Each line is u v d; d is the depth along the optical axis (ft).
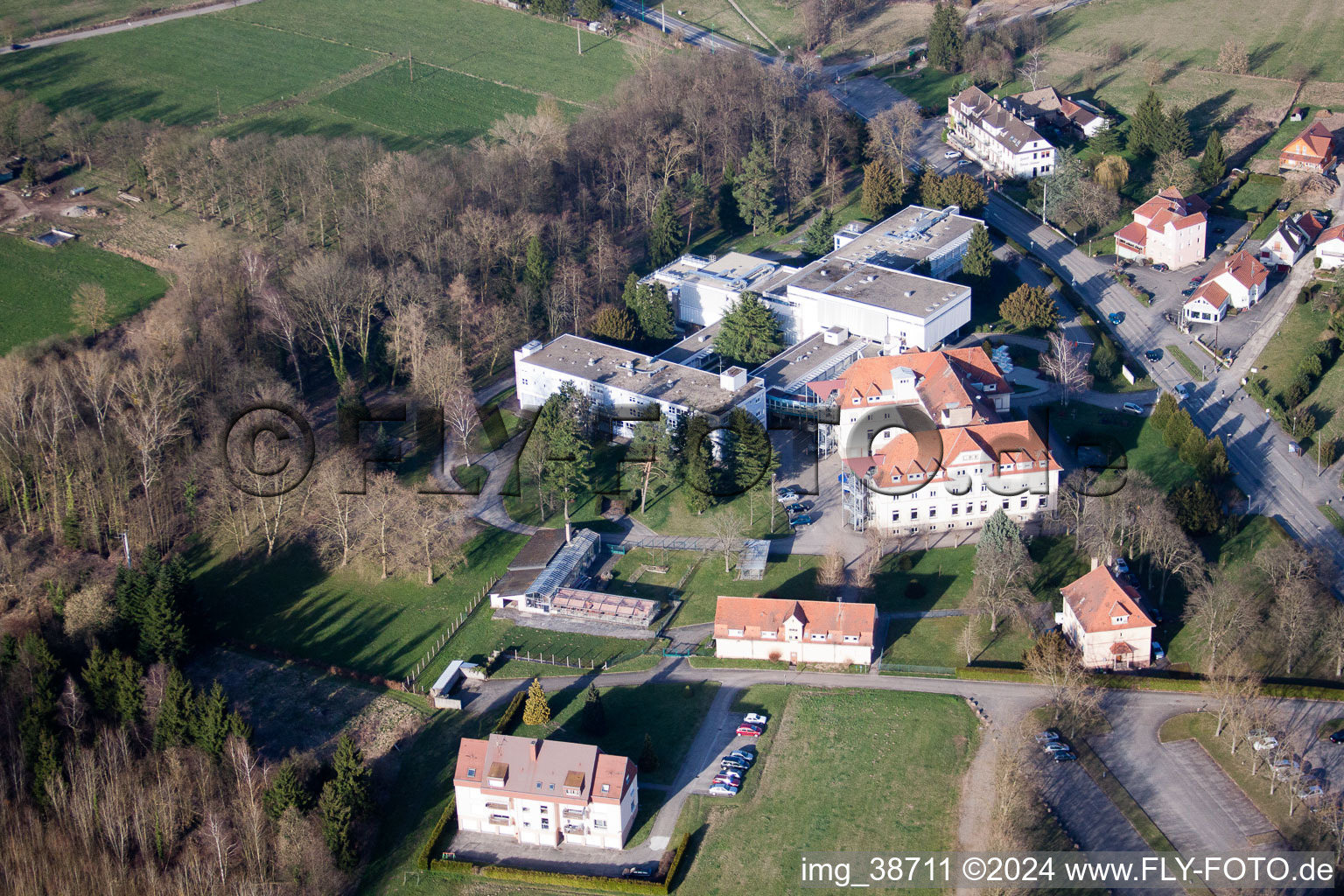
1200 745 636.89
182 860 602.85
